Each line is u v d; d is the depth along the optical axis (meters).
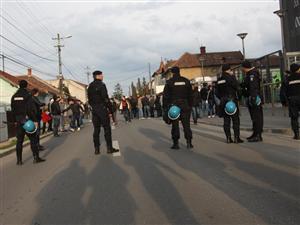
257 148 10.34
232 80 11.26
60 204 6.29
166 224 5.09
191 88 11.11
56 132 20.41
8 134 20.61
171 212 5.54
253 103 11.39
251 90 11.35
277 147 10.34
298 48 22.84
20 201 6.70
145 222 5.20
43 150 13.79
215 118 23.14
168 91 11.04
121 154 10.98
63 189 7.26
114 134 17.58
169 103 11.14
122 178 7.80
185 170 8.16
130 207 5.87
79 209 5.94
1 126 18.47
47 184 7.82
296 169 7.66
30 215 5.86
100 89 11.13
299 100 11.30
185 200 6.05
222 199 5.98
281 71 19.70
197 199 6.07
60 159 11.11
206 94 25.86
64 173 8.80
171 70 11.27
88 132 21.50
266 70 21.77
